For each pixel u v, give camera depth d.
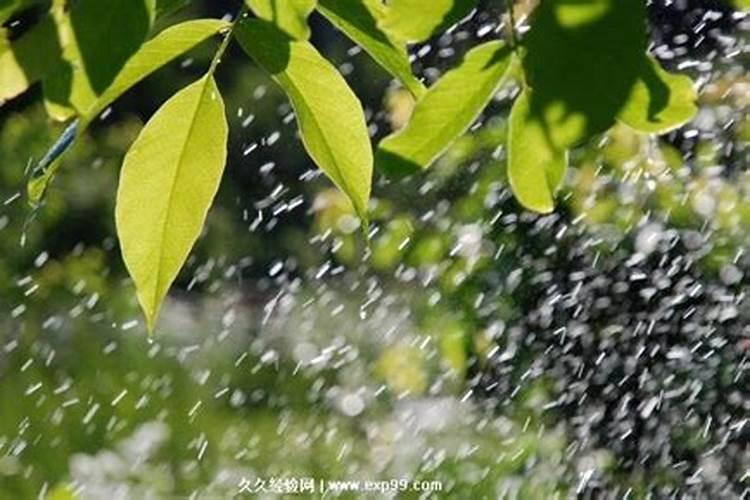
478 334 9.94
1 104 2.04
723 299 9.12
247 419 12.84
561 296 9.58
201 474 11.61
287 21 2.34
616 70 2.04
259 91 10.83
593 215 9.32
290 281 16.23
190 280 16.89
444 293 10.23
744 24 6.85
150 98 16.50
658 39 7.38
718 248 9.18
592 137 2.07
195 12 13.07
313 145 2.35
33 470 11.86
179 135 2.30
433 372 10.88
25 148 17.50
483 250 9.94
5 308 16.22
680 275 9.20
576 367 9.38
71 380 14.16
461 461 10.00
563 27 2.04
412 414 10.75
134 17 2.01
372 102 11.02
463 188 10.42
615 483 9.04
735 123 9.16
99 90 2.02
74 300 16.38
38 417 12.98
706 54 7.89
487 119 9.99
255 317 15.80
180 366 14.32
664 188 9.21
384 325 12.61
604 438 9.18
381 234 11.02
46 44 2.02
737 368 8.90
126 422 12.87
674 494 8.76
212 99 2.31
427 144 2.20
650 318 9.16
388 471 10.59
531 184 2.13
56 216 17.86
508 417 9.89
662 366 9.09
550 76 2.06
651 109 2.05
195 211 2.30
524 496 9.36
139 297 2.30
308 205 17.41
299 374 13.22
